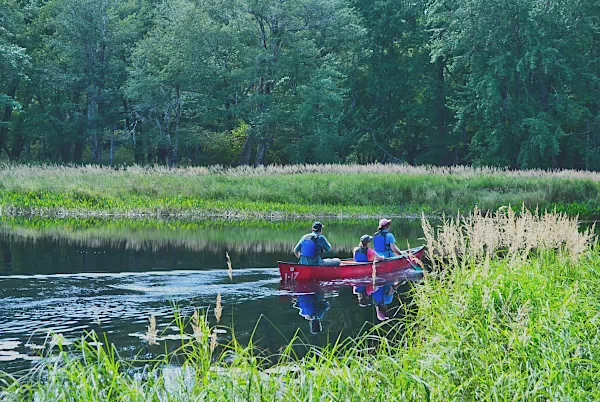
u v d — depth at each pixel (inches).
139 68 1985.7
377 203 1211.2
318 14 1977.1
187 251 644.1
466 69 2190.0
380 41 2245.3
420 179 1267.2
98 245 677.3
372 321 371.9
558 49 1860.2
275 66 1966.0
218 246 687.7
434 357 226.2
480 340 240.1
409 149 2349.9
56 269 522.9
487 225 336.2
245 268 543.5
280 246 693.3
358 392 198.1
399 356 237.3
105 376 201.9
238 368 211.3
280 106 1964.8
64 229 831.1
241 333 342.0
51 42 2001.7
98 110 2092.8
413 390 205.8
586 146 1943.9
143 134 2064.5
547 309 252.5
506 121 1894.7
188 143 2036.2
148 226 896.3
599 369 219.9
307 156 2100.1
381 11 2228.1
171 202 1122.0
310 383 199.0
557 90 1900.8
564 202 1215.6
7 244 671.1
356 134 2204.7
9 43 1895.9
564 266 359.9
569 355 229.6
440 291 301.1
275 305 412.8
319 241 520.4
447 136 2219.5
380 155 2257.6
